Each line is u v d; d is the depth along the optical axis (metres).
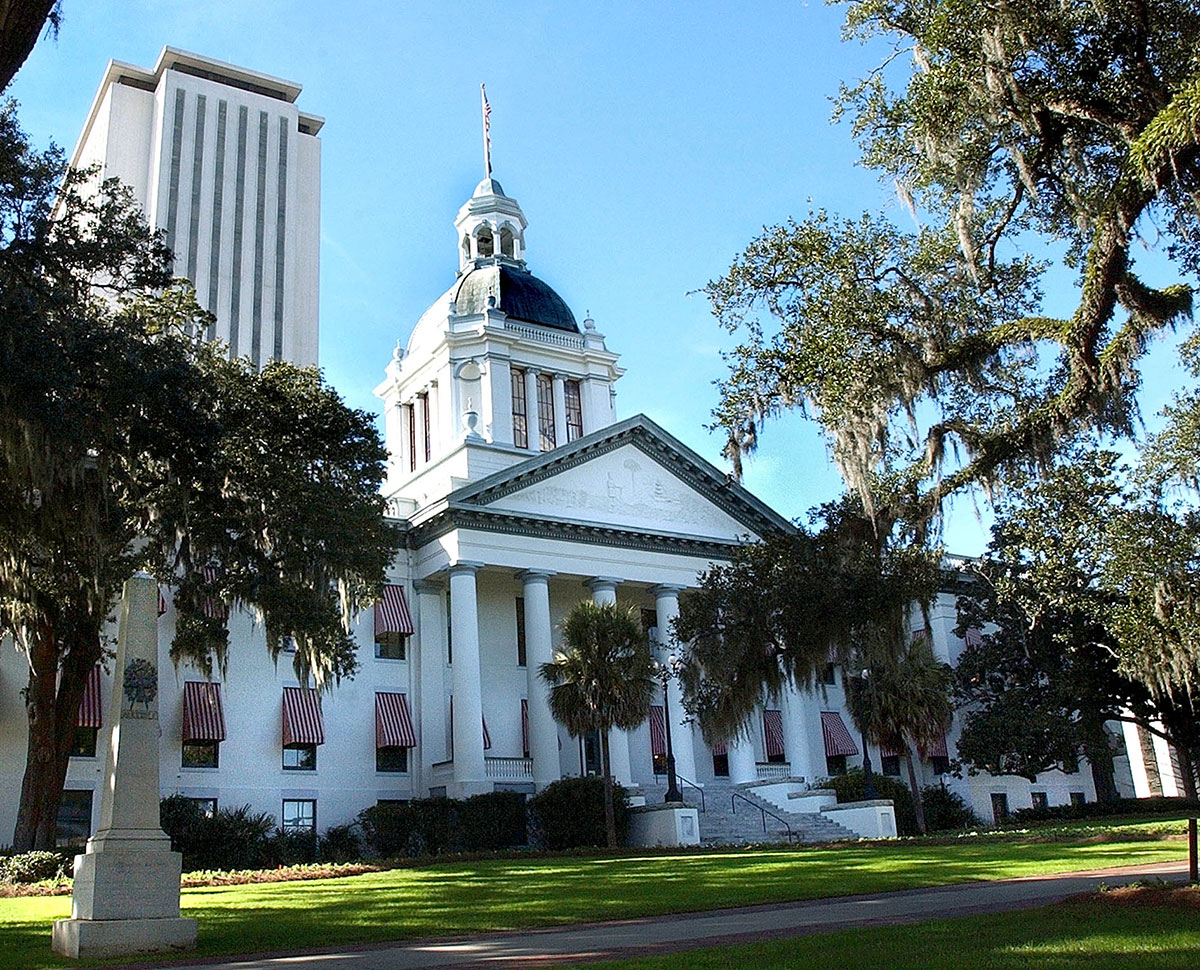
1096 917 12.70
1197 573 24.98
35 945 16.58
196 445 25.33
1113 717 48.91
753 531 54.09
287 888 24.58
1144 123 14.22
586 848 35.72
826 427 17.17
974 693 52.62
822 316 16.59
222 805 42.16
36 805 31.86
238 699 43.78
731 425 17.62
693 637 28.38
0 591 27.67
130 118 97.50
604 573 49.22
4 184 23.03
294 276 98.38
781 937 13.43
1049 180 16.05
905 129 16.17
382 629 46.66
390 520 47.75
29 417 20.78
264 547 31.27
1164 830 31.06
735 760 49.03
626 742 46.56
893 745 41.56
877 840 35.28
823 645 26.03
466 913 18.73
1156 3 13.91
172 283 26.97
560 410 61.34
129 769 16.02
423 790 45.88
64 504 23.36
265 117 101.00
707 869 25.91
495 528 47.25
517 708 49.12
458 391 59.44
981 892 18.78
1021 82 14.91
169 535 29.03
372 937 16.33
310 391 31.81
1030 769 50.00
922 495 17.72
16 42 10.52
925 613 25.77
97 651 33.25
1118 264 14.06
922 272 16.77
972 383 16.83
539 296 64.44
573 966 11.18
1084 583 28.08
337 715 45.50
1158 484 24.70
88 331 23.42
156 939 15.27
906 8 15.59
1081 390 15.34
